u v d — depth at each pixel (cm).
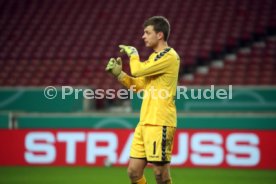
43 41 7488
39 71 6956
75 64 6994
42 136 4941
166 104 2203
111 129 4831
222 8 7431
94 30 7512
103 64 6931
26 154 4959
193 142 4725
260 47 6831
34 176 4112
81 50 7219
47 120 5278
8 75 6962
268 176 4138
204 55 6862
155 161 2188
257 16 7238
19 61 7162
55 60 7100
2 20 7894
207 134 4706
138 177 2256
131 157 2256
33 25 7769
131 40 7244
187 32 7181
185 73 6750
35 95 5766
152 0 7775
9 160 4984
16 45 7488
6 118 5275
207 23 7269
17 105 5812
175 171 4453
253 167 4628
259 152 4631
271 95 5434
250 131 4650
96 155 4844
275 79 6353
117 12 7719
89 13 7806
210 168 4681
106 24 7569
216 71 6606
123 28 7456
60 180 3862
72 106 5597
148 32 2247
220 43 6975
